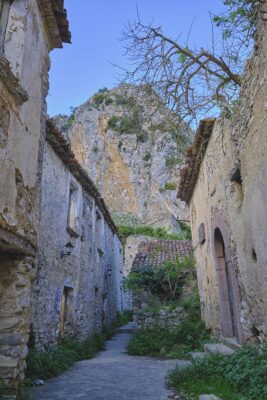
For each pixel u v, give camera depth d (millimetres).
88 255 11844
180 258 13211
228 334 7648
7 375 4113
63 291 9031
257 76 4676
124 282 12195
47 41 5734
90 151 43156
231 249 6691
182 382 5168
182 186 11477
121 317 20531
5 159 3865
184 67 5812
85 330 10875
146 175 37875
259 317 5227
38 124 5164
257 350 4984
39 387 5484
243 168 5496
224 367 5016
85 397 4828
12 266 4500
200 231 10000
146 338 10039
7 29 4512
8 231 3980
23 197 4453
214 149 7633
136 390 5191
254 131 4879
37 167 5117
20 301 4426
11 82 3842
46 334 7430
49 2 5137
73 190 10516
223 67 5770
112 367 7402
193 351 8812
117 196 39031
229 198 6520
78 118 46250
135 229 29703
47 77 5789
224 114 6215
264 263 4789
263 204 4668
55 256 8219
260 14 4492
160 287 12094
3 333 4281
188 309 10977
